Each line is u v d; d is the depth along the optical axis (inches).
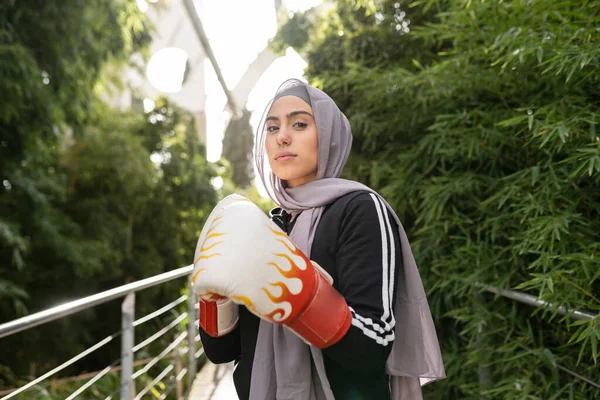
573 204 60.1
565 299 55.7
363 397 35.5
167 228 301.7
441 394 93.4
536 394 65.8
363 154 119.3
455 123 82.8
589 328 50.1
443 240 90.7
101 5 185.8
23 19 162.2
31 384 62.9
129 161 259.0
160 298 290.4
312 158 40.2
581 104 62.4
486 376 78.7
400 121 103.7
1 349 210.4
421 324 38.8
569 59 55.0
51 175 224.7
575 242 59.9
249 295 28.1
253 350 38.3
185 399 119.1
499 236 77.6
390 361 38.6
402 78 90.4
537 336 72.7
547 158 70.6
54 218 219.9
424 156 93.0
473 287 78.9
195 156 319.3
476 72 77.5
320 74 131.4
